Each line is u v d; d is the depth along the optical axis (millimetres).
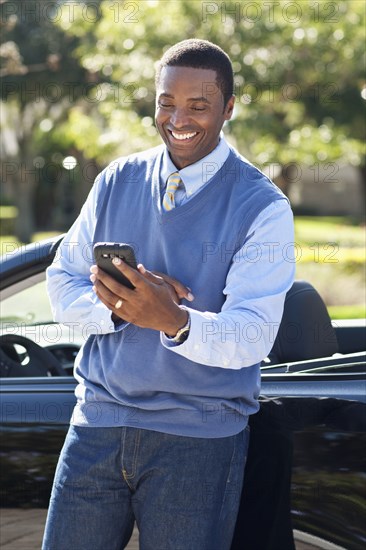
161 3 12430
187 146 2727
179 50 2715
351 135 14180
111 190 2855
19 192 26016
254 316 2635
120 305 2529
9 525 3197
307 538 2965
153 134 12812
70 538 2754
